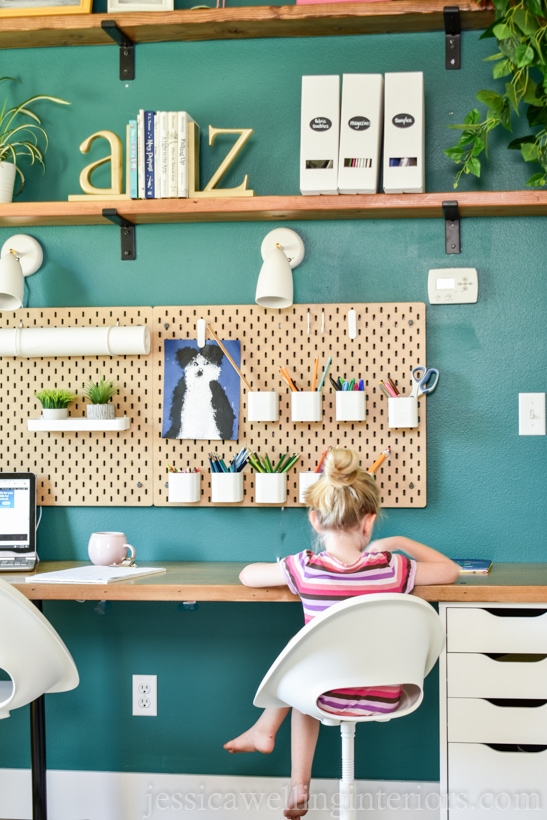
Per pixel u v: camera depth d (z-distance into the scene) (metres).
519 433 2.39
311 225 2.46
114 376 2.49
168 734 2.48
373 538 2.41
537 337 2.39
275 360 2.44
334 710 1.73
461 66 2.43
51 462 2.51
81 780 2.49
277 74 2.49
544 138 2.25
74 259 2.54
